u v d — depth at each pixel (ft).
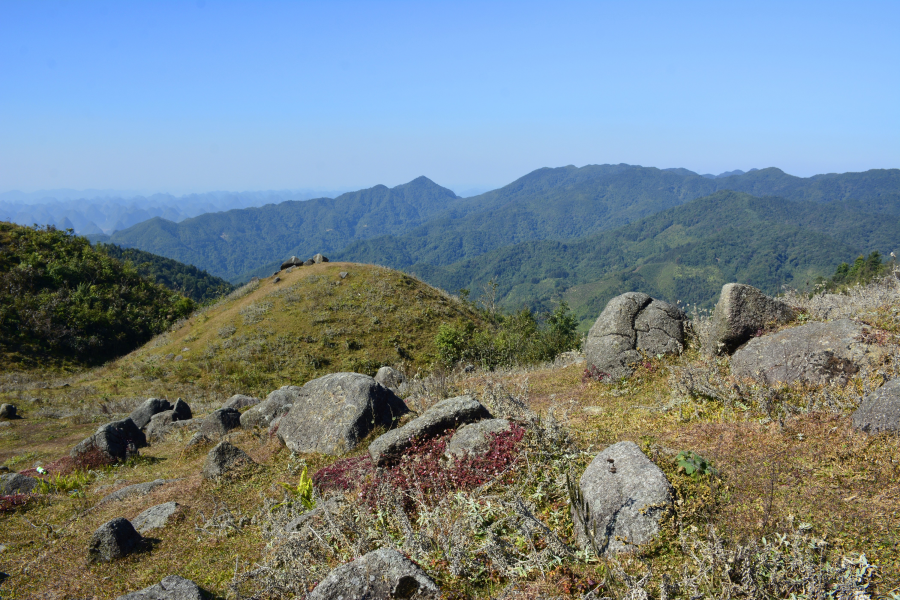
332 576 15.29
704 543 14.85
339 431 37.11
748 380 29.37
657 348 39.81
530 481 22.61
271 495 31.86
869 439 20.68
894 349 26.30
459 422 29.40
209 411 75.15
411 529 19.95
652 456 21.25
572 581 15.72
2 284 139.03
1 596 23.85
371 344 115.75
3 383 104.58
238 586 20.53
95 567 25.61
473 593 16.75
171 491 35.04
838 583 13.21
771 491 17.33
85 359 128.98
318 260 150.41
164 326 150.20
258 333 117.91
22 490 39.52
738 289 35.81
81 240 181.27
